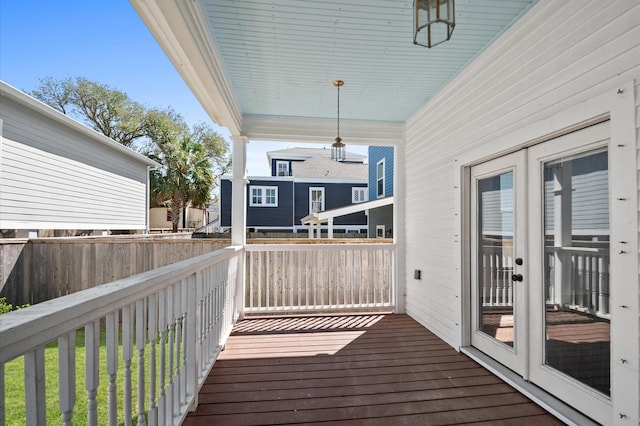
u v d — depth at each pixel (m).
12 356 0.79
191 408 2.31
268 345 3.67
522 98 2.63
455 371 3.02
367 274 5.06
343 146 4.49
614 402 1.90
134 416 2.39
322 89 3.97
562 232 2.39
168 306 1.87
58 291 5.50
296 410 2.38
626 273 1.83
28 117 6.61
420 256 4.52
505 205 2.98
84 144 8.37
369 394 2.61
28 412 0.89
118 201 9.94
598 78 2.01
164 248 5.46
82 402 2.64
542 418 2.27
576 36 2.16
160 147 19.73
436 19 1.68
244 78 3.68
